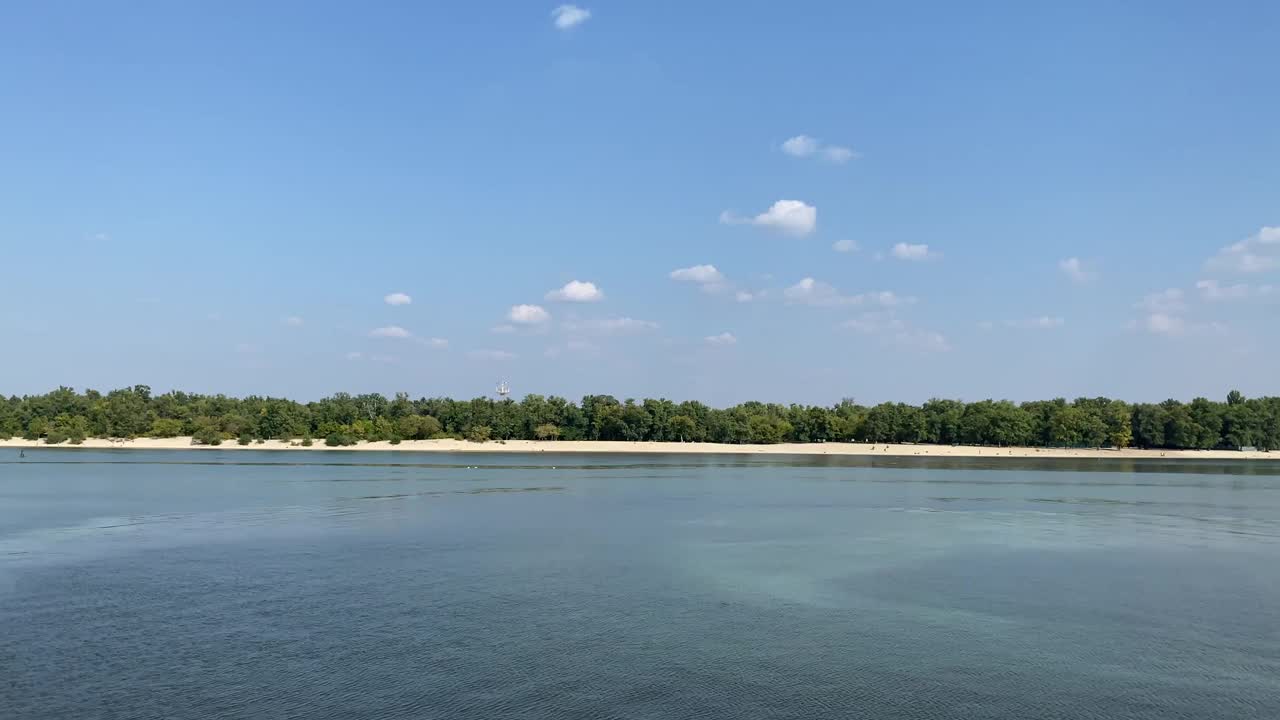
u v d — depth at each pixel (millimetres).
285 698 30859
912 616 43156
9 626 40688
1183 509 97750
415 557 60500
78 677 33188
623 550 63875
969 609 44844
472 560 59281
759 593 48500
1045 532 75562
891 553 62781
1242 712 30203
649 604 45562
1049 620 42562
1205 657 36531
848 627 40906
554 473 164875
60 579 52219
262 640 38281
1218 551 64500
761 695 31453
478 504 100812
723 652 36688
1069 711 30188
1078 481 150250
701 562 58594
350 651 36500
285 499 106562
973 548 65562
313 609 44219
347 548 64750
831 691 31922
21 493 114188
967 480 150625
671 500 107125
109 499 105875
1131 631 40531
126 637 38781
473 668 34312
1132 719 29484
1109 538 71625
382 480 141625
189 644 37625
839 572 54969
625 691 31734
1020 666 35062
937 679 33375
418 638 38594
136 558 60094
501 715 29281
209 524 80125
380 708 29906
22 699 30797
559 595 47750
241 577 52875
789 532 75000
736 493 118750
